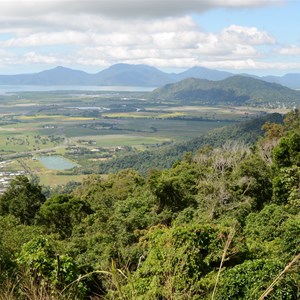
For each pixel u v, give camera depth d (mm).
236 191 24891
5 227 18484
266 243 15992
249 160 28203
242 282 9320
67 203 26750
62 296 4551
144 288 6871
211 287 9594
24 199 28266
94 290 8445
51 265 9977
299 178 22750
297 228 13805
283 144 26156
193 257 10914
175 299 5031
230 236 4121
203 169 31844
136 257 11688
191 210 23984
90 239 17422
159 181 26422
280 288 8609
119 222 22547
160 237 12625
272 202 24094
